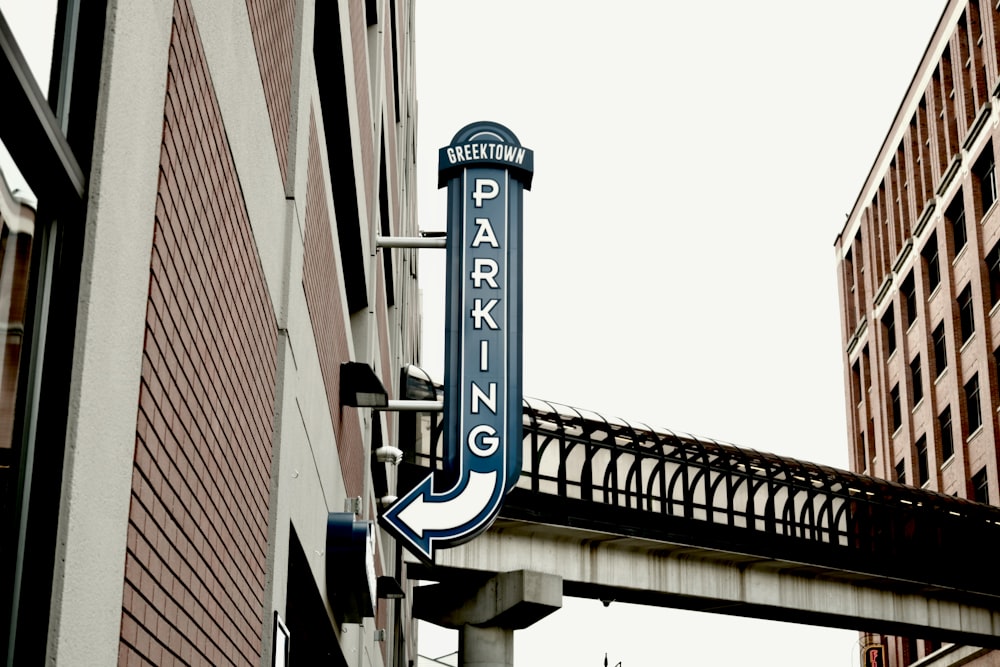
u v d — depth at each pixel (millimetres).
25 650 3410
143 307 4246
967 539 40969
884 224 61094
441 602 31672
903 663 55906
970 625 41688
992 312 47312
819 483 39781
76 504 3553
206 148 5324
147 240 4266
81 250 3674
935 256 54094
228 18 5801
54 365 3576
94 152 3732
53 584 3463
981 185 48875
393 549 25578
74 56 3695
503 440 14062
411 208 36531
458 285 14594
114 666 4020
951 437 51500
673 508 34344
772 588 36625
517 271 14695
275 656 7426
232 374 6082
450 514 13828
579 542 32438
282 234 7828
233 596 6250
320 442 10125
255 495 6926
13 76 3100
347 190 13078
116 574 3990
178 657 4984
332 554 10844
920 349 54531
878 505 38906
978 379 48500
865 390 63312
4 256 3262
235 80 6008
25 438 3447
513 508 30266
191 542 5168
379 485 20672
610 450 32844
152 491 4496
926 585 39656
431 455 29781
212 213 5492
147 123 4207
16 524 3395
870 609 39125
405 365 30578
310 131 9078
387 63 19938
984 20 48562
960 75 50781
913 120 56906
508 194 14820
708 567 35250
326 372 10586
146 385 4355
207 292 5402
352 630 14281
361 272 14539
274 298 7516
